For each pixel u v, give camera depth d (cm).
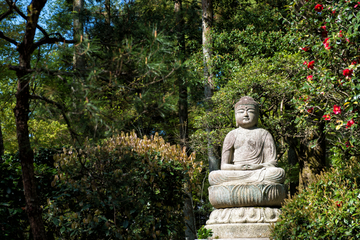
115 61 534
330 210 556
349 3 611
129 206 746
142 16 800
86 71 500
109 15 841
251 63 1127
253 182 686
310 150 1170
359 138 689
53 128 1045
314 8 691
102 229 716
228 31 1413
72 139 544
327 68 648
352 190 590
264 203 680
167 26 842
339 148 829
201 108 1190
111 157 761
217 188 703
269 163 725
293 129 1145
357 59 612
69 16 664
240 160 750
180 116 1554
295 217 582
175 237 812
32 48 570
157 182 789
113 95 545
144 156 781
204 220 1806
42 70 494
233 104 1082
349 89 614
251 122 779
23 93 549
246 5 1555
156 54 535
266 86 1044
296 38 761
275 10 1406
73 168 742
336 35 620
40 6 570
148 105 526
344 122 600
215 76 1311
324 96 655
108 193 745
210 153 1334
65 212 758
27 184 555
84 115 483
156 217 773
